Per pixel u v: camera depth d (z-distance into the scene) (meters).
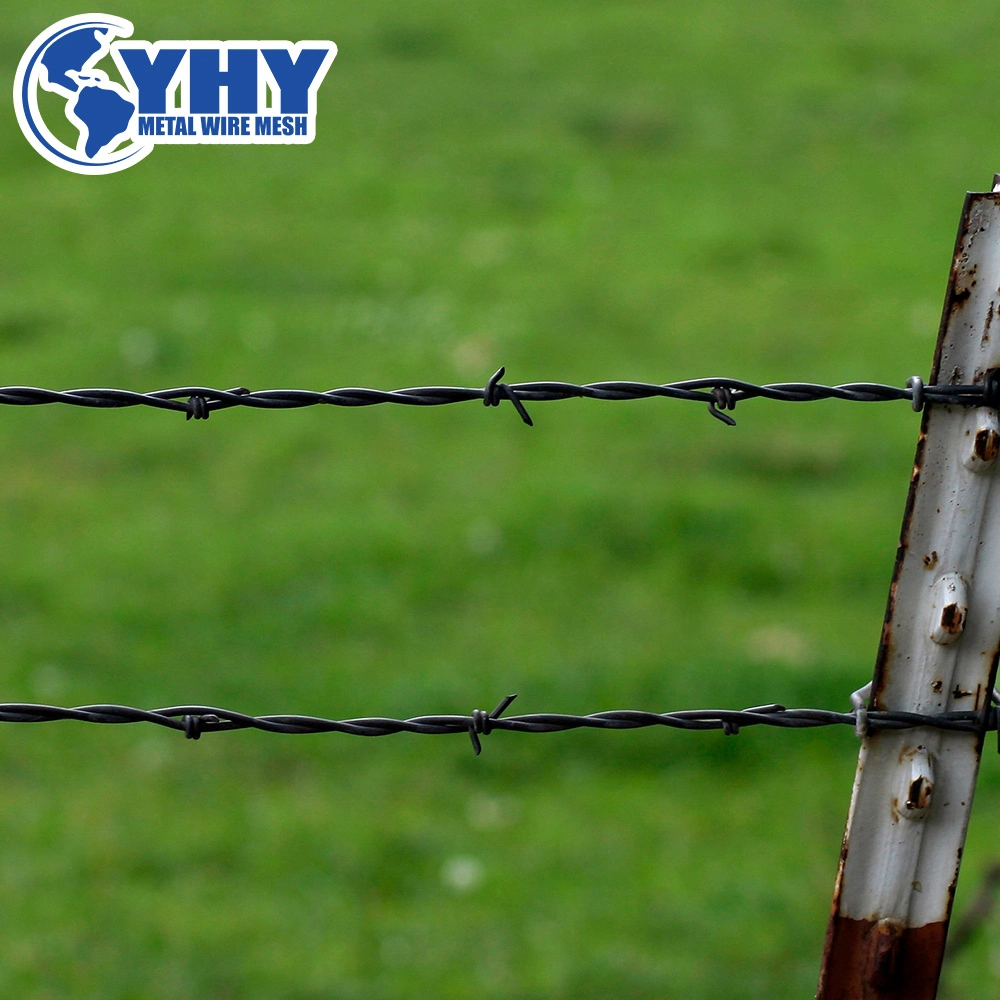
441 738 21.52
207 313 40.88
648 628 25.00
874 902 7.93
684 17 73.06
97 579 26.72
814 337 39.25
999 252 7.17
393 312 41.09
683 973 16.59
